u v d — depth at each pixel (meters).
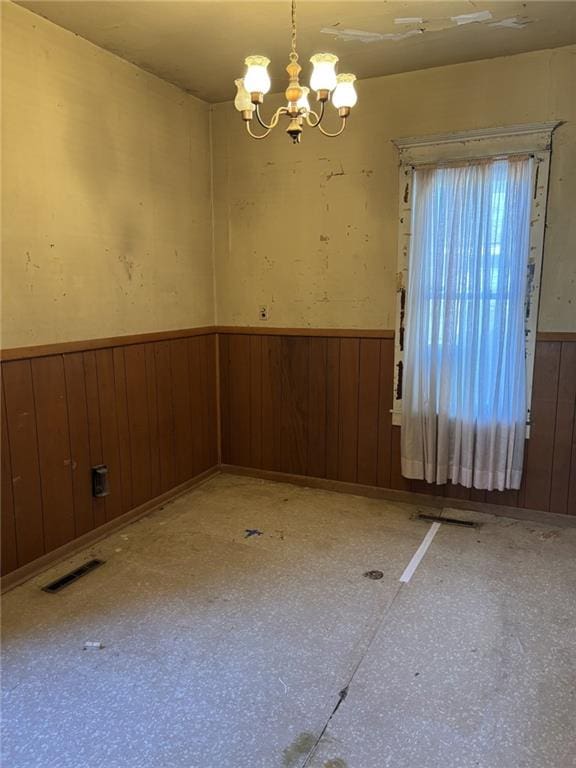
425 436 3.39
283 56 3.03
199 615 2.34
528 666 2.01
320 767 1.58
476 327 3.18
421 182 3.23
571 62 2.91
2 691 1.90
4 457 2.52
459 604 2.41
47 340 2.70
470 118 3.15
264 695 1.87
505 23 2.66
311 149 3.59
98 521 3.08
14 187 2.49
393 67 3.19
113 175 3.04
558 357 3.12
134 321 3.28
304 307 3.77
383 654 2.08
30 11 2.50
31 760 1.62
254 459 4.11
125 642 2.16
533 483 3.27
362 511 3.47
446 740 1.67
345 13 2.55
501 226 3.08
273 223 3.78
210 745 1.67
